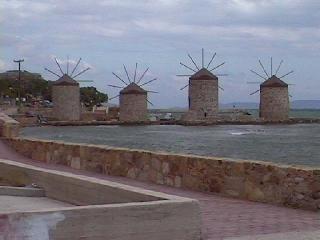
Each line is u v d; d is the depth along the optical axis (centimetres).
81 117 16088
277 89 15275
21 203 990
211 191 1186
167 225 666
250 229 809
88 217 620
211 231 790
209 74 14725
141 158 1427
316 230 805
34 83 18712
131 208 645
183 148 6644
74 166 1758
